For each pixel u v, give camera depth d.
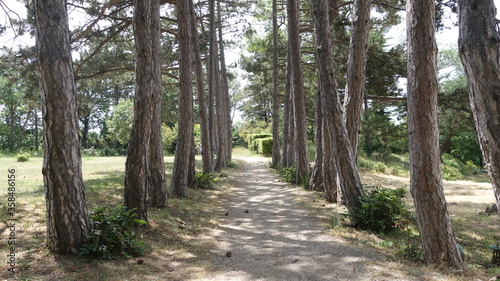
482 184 18.17
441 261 4.88
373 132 21.62
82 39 12.74
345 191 7.80
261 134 44.47
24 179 13.64
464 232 7.73
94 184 12.40
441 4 12.83
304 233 6.86
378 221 7.00
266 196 12.03
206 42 18.97
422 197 5.04
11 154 38.16
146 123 6.98
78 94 15.24
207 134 16.27
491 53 3.59
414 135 5.07
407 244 6.11
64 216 4.84
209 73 19.44
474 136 34.97
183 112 11.38
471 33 3.69
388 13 15.84
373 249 5.72
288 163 19.50
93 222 5.26
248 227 7.55
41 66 4.70
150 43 7.03
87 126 54.16
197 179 13.45
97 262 4.71
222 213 9.12
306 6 19.81
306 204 10.12
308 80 22.86
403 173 21.27
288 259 5.22
